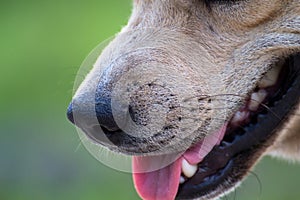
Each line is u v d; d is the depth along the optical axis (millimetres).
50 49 21672
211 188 9617
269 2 9547
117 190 17516
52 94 19703
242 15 9641
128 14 11812
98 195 17516
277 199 16281
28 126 19156
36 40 22250
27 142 18781
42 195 17875
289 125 9781
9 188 18078
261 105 9711
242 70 9672
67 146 18422
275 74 9742
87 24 21891
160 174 9438
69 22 22344
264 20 9625
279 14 9578
